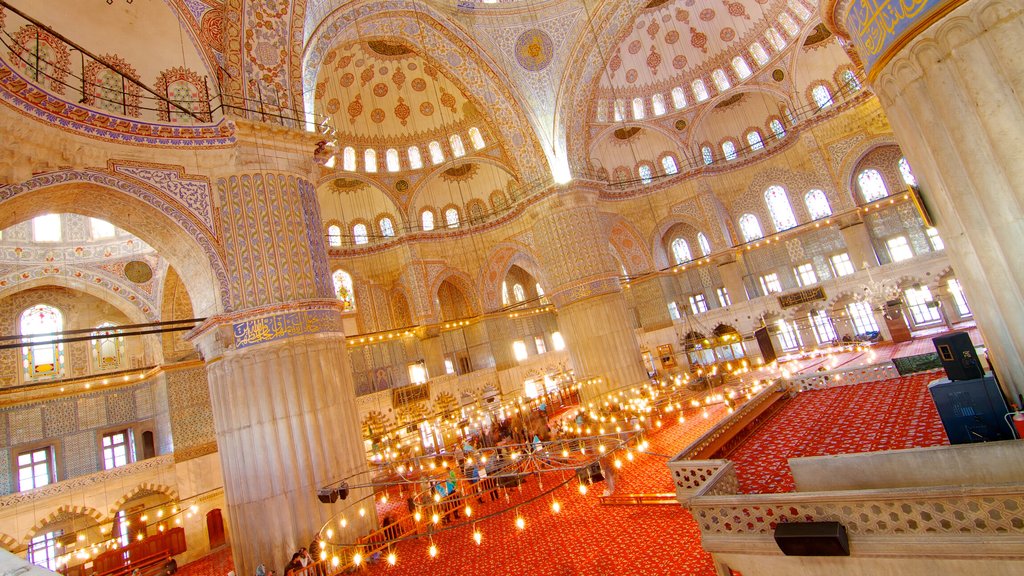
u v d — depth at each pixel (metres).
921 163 5.58
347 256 21.03
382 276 21.81
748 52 21.78
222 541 15.55
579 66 17.94
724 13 21.39
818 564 5.28
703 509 6.09
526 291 28.36
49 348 15.32
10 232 14.60
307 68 12.49
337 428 9.90
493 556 8.62
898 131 5.83
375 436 17.78
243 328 9.59
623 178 24.69
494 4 16.88
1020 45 4.67
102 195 8.93
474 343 23.50
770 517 5.61
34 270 14.77
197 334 10.14
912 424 8.72
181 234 9.75
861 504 5.09
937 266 19.45
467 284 23.20
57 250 15.22
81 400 15.61
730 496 5.89
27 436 14.55
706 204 23.41
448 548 9.41
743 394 16.38
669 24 21.84
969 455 5.40
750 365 22.50
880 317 20.84
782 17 20.44
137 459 16.14
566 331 18.39
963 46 4.94
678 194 24.11
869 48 5.93
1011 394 5.27
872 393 11.77
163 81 9.88
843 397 12.14
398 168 21.42
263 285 9.88
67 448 15.12
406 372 21.42
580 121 18.84
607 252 18.44
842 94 20.36
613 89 22.45
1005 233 4.89
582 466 7.09
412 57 19.48
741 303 23.41
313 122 11.31
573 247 18.02
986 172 4.94
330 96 19.11
